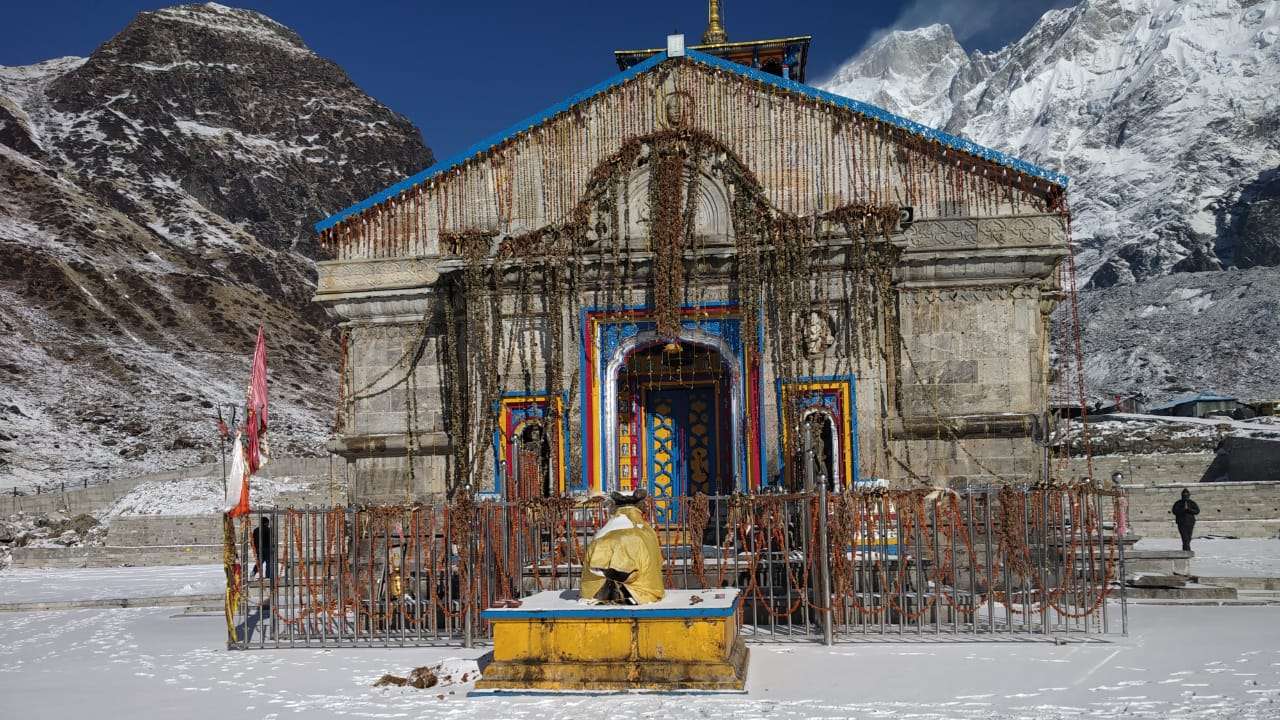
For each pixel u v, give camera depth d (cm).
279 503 5050
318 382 12038
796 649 1648
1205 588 2252
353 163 19375
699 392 2705
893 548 2211
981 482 2416
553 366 2480
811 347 2414
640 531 1416
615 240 2481
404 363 2694
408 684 1455
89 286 11575
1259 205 18500
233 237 15288
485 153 2688
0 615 2666
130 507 5278
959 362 2458
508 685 1362
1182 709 1222
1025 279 2466
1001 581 2077
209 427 9288
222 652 1814
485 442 2480
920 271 2477
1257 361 11544
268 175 17800
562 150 2661
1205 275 14400
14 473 7469
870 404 2388
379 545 2205
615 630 1363
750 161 2592
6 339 9912
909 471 2405
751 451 2400
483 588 1833
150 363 10456
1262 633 1766
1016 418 2408
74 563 4294
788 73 3994
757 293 2425
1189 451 5872
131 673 1639
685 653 1354
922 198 2542
